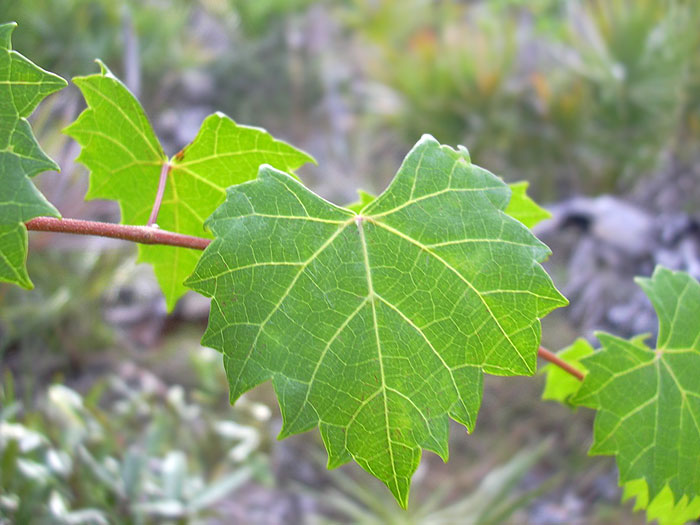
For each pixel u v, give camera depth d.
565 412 0.61
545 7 1.34
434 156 0.13
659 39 0.79
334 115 1.09
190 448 0.43
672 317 0.15
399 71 0.98
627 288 0.53
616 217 0.56
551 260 0.60
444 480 0.56
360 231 0.12
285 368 0.11
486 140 0.89
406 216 0.12
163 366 0.59
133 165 0.17
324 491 0.55
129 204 0.17
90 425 0.36
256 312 0.11
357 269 0.12
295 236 0.12
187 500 0.34
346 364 0.11
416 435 0.11
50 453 0.31
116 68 0.83
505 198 0.12
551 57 0.94
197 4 1.26
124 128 0.16
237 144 0.16
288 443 0.58
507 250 0.12
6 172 0.10
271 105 1.13
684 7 0.76
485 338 0.12
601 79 0.83
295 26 1.23
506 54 0.93
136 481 0.32
